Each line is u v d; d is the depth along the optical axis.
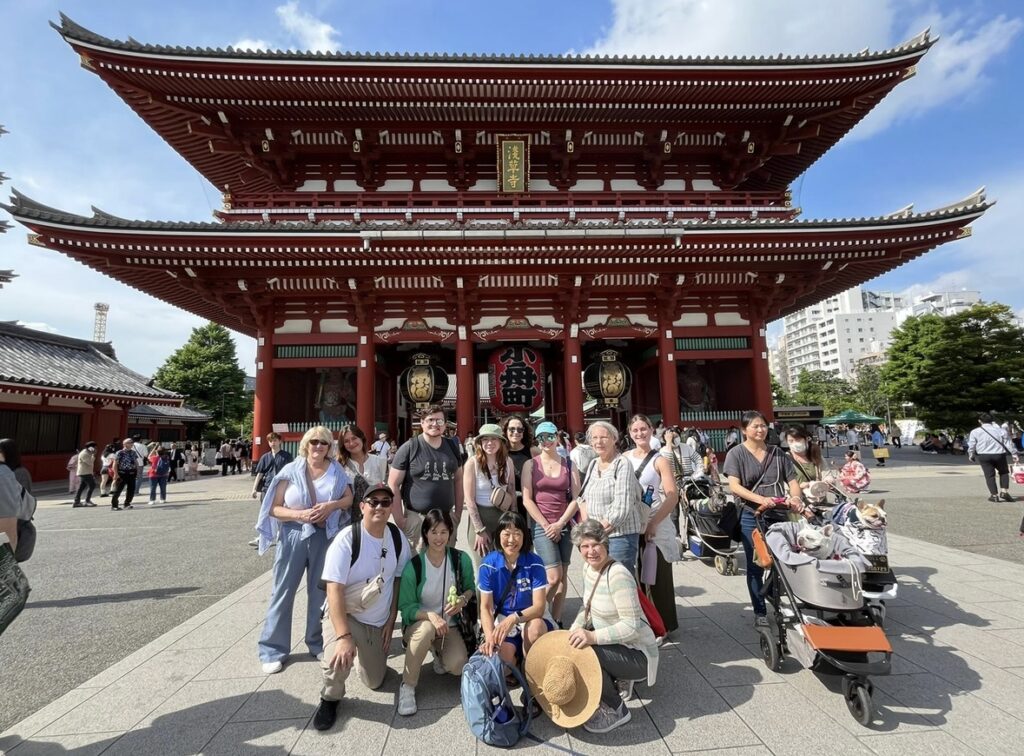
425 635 4.13
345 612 4.05
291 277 18.47
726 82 18.95
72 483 21.02
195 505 16.77
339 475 5.33
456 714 3.99
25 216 14.91
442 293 19.58
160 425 42.47
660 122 20.92
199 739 3.66
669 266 18.73
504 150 20.70
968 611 5.69
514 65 17.77
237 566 8.73
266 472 10.84
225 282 18.39
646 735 3.61
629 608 3.92
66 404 24.98
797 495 5.09
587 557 4.20
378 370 23.47
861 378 78.12
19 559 4.94
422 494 5.61
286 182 21.31
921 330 38.56
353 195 20.50
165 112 19.25
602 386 19.73
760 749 3.39
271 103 18.84
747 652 4.93
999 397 33.53
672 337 20.14
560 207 20.47
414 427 21.72
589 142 21.97
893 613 5.71
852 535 5.51
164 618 6.27
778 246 17.78
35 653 5.25
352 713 4.02
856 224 17.20
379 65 17.45
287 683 4.54
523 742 3.58
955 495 13.99
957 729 3.54
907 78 19.28
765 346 20.38
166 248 16.33
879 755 3.28
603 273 19.00
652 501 5.56
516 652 4.23
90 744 3.61
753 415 5.47
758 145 22.06
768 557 4.66
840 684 4.25
